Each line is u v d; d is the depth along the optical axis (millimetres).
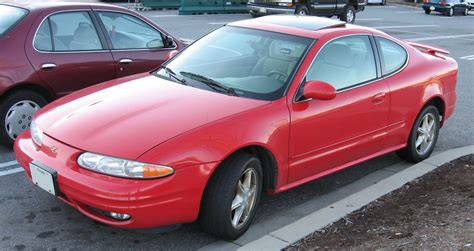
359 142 4891
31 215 4273
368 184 5258
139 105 4012
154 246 3910
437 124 5887
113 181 3424
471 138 6980
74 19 6023
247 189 3973
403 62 5461
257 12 18797
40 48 5680
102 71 6145
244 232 4090
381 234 3949
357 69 4918
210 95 4203
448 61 6074
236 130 3799
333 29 4930
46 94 5816
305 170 4441
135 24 6520
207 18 19109
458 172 5383
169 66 4934
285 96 4219
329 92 4242
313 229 4098
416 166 5598
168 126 3691
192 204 3611
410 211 4391
